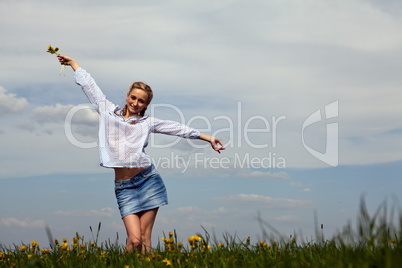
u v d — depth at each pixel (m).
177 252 3.66
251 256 3.56
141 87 5.39
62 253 3.87
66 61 5.58
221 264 3.33
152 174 5.07
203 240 3.74
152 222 5.07
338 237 2.87
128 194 4.98
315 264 2.84
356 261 2.59
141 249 4.72
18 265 3.85
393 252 2.69
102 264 3.76
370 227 2.59
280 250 3.58
